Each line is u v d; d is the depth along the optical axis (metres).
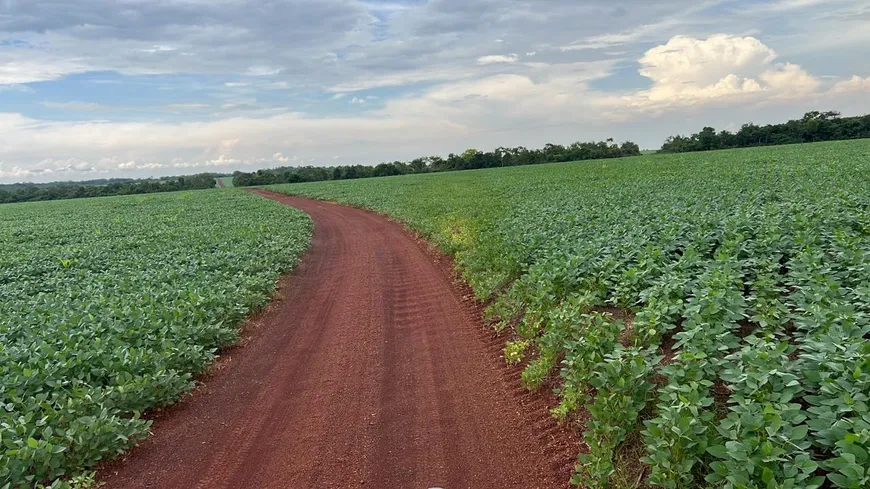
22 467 4.86
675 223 11.20
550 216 16.97
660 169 40.81
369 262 16.02
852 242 7.87
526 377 6.36
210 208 39.34
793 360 5.28
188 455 5.66
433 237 18.44
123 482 5.22
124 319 8.97
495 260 11.82
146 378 6.55
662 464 3.96
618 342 6.01
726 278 6.67
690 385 4.64
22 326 9.02
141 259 16.38
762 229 9.73
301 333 9.56
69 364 6.83
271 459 5.45
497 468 4.96
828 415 3.84
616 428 4.56
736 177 26.47
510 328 8.52
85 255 18.31
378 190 52.06
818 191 15.16
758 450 3.58
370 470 5.10
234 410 6.66
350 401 6.60
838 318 5.17
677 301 6.57
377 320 9.90
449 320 9.52
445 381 6.95
